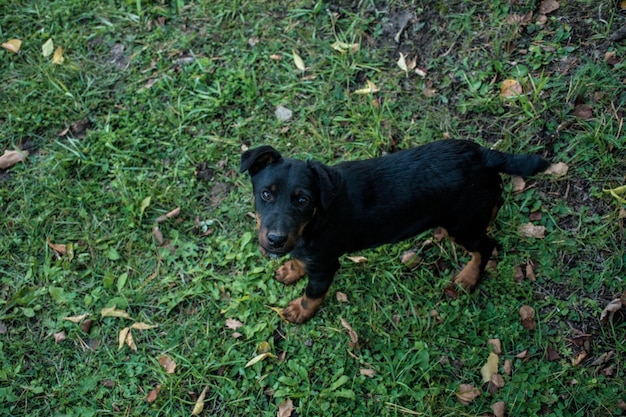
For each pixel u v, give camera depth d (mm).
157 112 1677
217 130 1660
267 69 1727
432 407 1350
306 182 1241
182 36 1774
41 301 1465
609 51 1615
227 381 1383
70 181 1599
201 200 1584
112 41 1777
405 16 1746
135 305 1464
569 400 1350
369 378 1389
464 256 1513
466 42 1689
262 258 1510
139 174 1606
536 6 1693
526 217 1520
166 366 1394
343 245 1343
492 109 1609
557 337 1409
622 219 1474
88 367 1399
